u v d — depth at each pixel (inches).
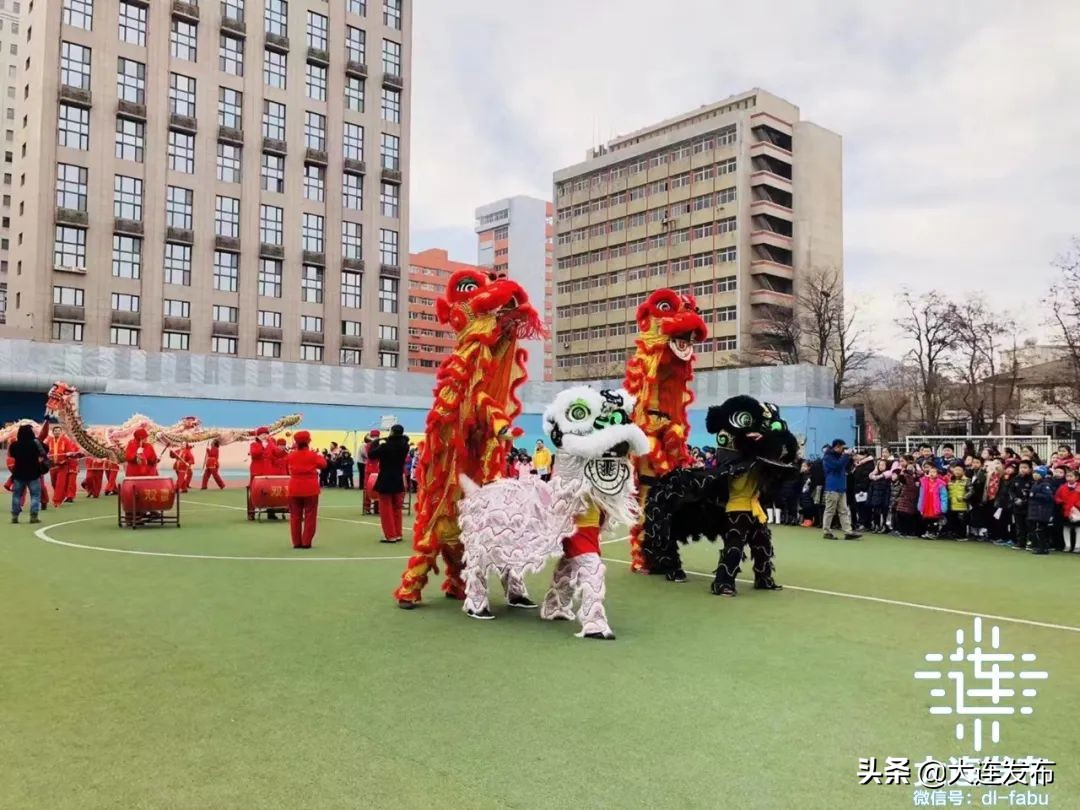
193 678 198.7
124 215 1668.3
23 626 251.6
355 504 770.8
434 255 4114.2
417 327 4025.6
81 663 210.8
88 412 982.4
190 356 1067.3
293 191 1892.2
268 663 213.0
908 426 1817.2
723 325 2250.2
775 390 1080.2
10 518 578.2
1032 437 776.9
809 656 227.1
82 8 1636.3
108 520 569.3
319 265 1920.5
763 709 180.9
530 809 130.0
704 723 171.2
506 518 269.4
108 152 1649.9
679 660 221.6
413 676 202.8
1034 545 476.4
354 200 2006.6
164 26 1723.7
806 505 614.9
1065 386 1569.9
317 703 180.9
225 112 1807.3
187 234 1734.7
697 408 1152.8
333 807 130.0
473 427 298.5
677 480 353.1
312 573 358.9
